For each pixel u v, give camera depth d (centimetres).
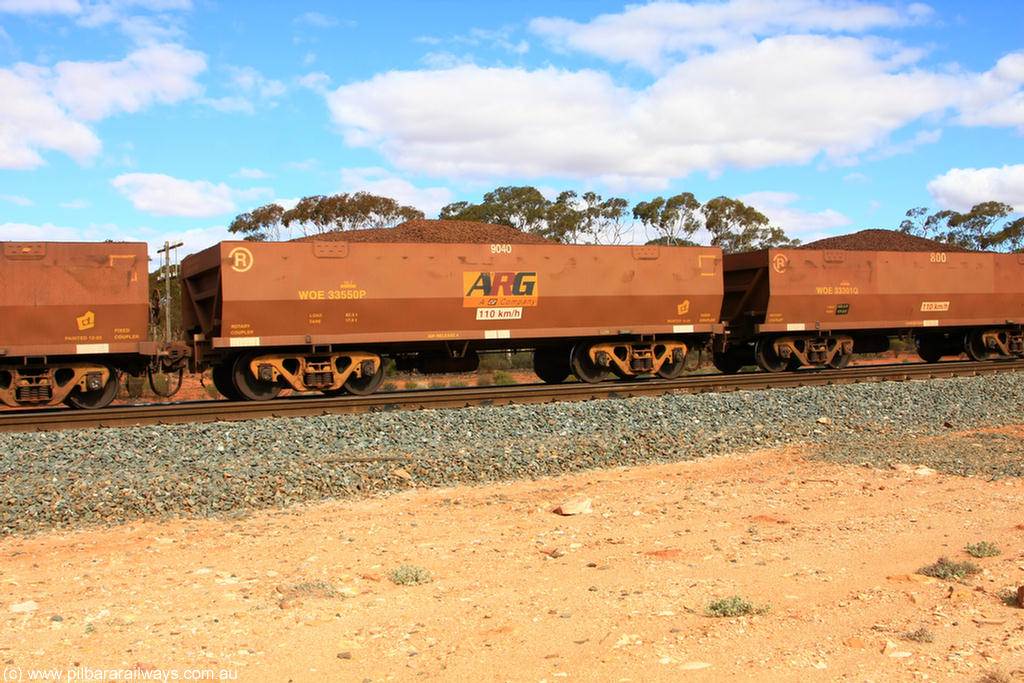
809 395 1625
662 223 5631
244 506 910
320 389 1695
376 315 1684
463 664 488
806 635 521
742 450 1252
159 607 596
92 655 503
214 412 1384
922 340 2689
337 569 690
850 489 963
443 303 1723
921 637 507
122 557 729
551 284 1809
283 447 1131
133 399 2198
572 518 855
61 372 1548
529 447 1184
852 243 3131
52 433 1173
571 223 5200
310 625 556
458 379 2805
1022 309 2522
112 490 902
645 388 1706
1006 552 699
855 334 2366
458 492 1002
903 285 2272
